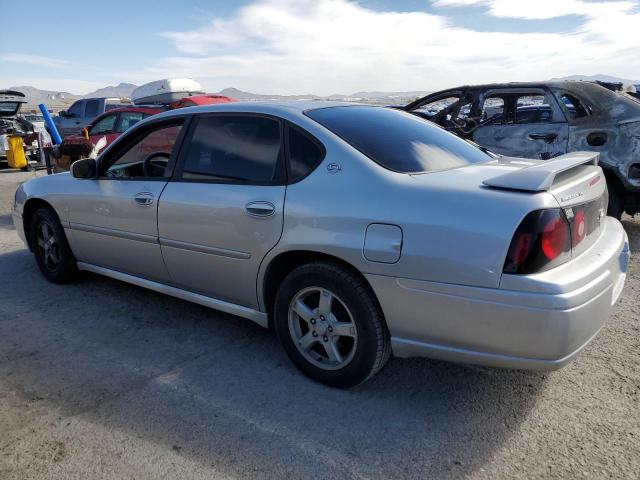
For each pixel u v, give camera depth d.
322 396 2.83
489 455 2.34
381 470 2.25
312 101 3.42
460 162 3.07
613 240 2.79
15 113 14.86
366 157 2.76
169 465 2.30
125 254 3.88
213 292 3.40
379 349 2.69
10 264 5.33
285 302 2.97
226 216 3.10
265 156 3.07
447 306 2.38
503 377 2.99
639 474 2.20
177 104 9.95
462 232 2.32
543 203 2.26
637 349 3.27
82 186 4.12
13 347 3.46
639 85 14.80
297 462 2.31
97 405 2.77
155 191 3.53
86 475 2.25
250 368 3.15
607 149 5.76
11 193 10.04
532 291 2.19
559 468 2.25
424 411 2.68
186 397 2.84
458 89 7.16
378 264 2.52
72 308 4.12
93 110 16.28
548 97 6.25
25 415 2.69
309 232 2.74
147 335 3.62
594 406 2.69
